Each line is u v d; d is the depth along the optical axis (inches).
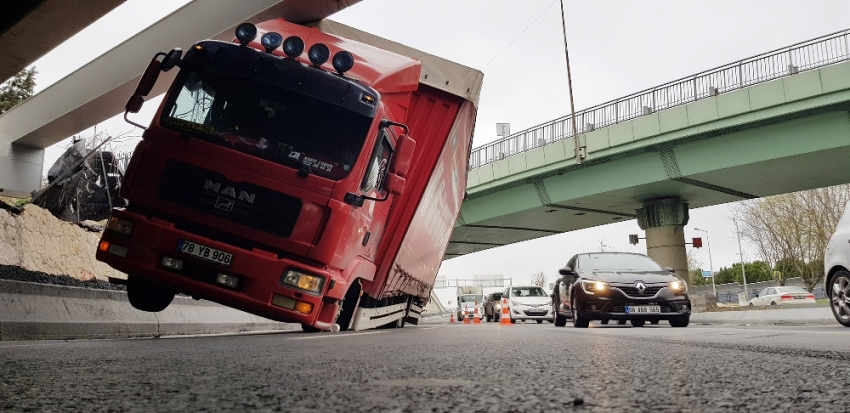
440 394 69.8
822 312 609.0
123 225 256.5
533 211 1298.0
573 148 1129.4
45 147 978.7
